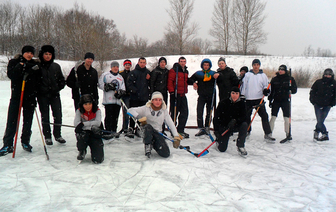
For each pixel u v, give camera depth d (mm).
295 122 8016
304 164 3996
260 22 29844
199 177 3328
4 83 14219
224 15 30750
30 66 4000
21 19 28703
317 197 2828
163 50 36094
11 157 3910
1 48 29125
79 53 22047
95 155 3707
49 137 4656
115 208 2477
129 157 4098
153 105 4262
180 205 2566
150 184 3059
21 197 2658
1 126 6043
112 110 5254
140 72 5441
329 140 5602
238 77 5816
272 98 5586
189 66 19375
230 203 2639
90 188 2912
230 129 4348
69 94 11141
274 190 2998
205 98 5793
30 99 4156
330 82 5410
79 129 3656
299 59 22891
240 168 3742
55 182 3045
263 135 6078
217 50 34156
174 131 4238
